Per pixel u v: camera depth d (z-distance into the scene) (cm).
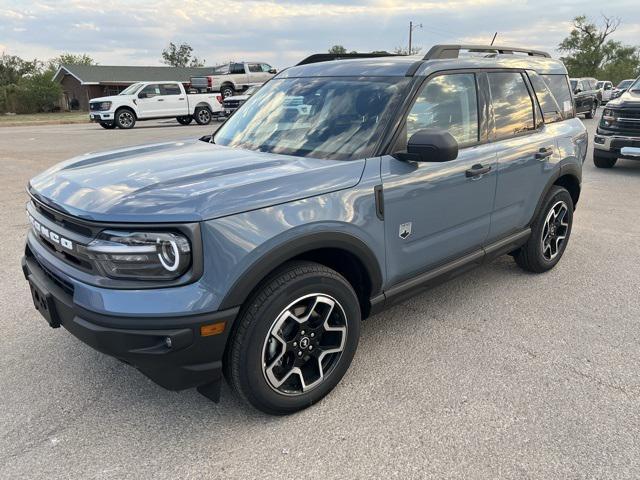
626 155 965
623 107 966
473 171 349
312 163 286
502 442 258
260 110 377
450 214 342
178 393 299
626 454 249
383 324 385
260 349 253
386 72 341
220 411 284
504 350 346
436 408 285
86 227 234
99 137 1725
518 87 415
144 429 269
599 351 345
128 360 234
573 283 460
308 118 338
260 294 251
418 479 235
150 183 254
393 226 302
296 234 251
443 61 350
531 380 311
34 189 287
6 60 5844
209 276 229
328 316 279
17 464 244
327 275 271
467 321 389
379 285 307
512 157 388
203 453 252
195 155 315
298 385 279
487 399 293
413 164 309
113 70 5081
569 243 573
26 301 418
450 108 346
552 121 456
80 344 352
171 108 2334
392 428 269
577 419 275
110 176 272
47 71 5047
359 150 299
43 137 1736
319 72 376
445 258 355
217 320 233
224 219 231
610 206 741
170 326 226
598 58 6788
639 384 307
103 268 231
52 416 279
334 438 262
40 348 347
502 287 452
